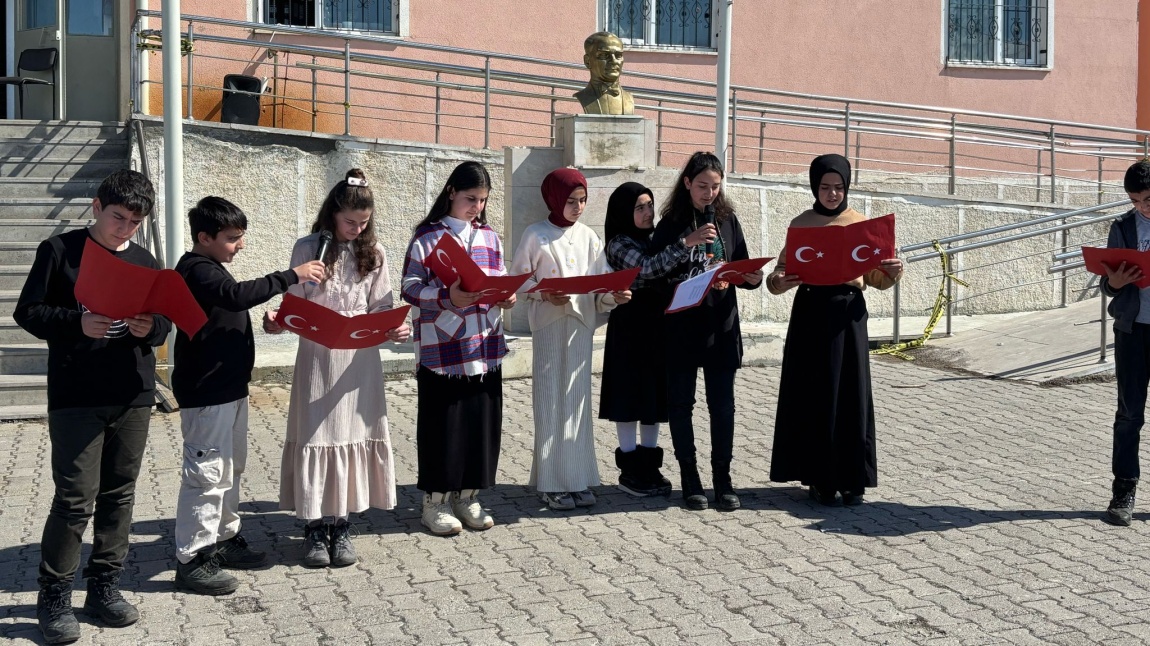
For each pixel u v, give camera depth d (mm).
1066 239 12969
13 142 11180
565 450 6125
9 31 13156
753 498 6453
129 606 4645
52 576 4469
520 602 4891
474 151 11641
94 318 4262
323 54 11500
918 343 11148
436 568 5312
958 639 4520
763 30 15641
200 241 4898
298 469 5293
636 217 6172
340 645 4449
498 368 5777
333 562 5348
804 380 6246
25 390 8297
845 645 4461
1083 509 6250
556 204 6043
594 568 5309
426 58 14094
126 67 12000
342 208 5223
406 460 7227
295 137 11008
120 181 4355
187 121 10617
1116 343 6027
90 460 4449
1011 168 16984
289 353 10000
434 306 5570
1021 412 8570
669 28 15422
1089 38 17219
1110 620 4707
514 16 14469
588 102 10297
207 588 4949
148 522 5898
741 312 12445
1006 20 16953
